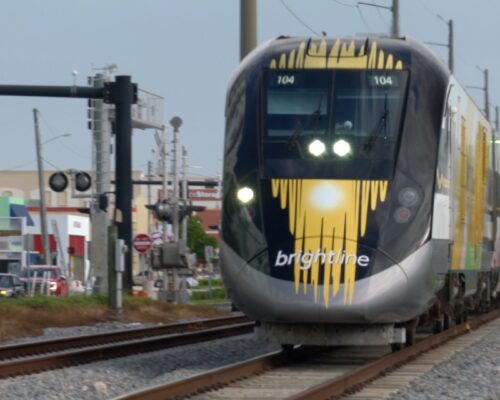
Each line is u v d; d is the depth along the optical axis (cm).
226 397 3198
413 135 3922
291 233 3762
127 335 5559
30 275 10962
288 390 3344
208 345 5066
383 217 3784
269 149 3916
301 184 3828
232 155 3962
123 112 7275
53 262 16388
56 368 4012
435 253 3938
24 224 14725
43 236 12862
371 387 3434
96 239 7519
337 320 3681
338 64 4016
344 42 4094
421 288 3816
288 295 3681
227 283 3834
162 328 5962
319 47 4072
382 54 4031
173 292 9212
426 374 3709
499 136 6462
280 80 4012
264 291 3712
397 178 3844
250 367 3762
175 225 10262
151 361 4284
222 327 5916
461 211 4556
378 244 3744
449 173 4181
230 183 3922
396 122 3931
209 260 12319
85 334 5878
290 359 4247
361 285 3675
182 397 3147
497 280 6669
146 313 7169
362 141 3903
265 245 3766
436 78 4066
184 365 4225
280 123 3947
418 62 4041
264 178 3862
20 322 5997
